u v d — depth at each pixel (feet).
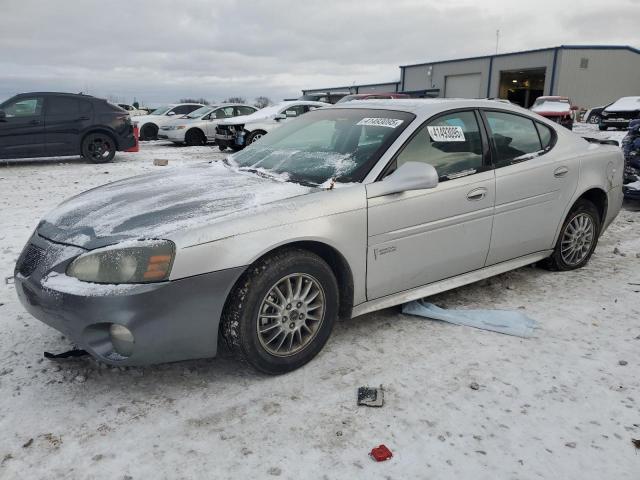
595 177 13.99
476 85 130.62
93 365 9.53
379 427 7.89
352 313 10.15
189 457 7.25
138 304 7.80
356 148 10.88
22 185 28.78
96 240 8.36
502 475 6.95
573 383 9.05
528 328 10.87
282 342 9.12
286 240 8.76
